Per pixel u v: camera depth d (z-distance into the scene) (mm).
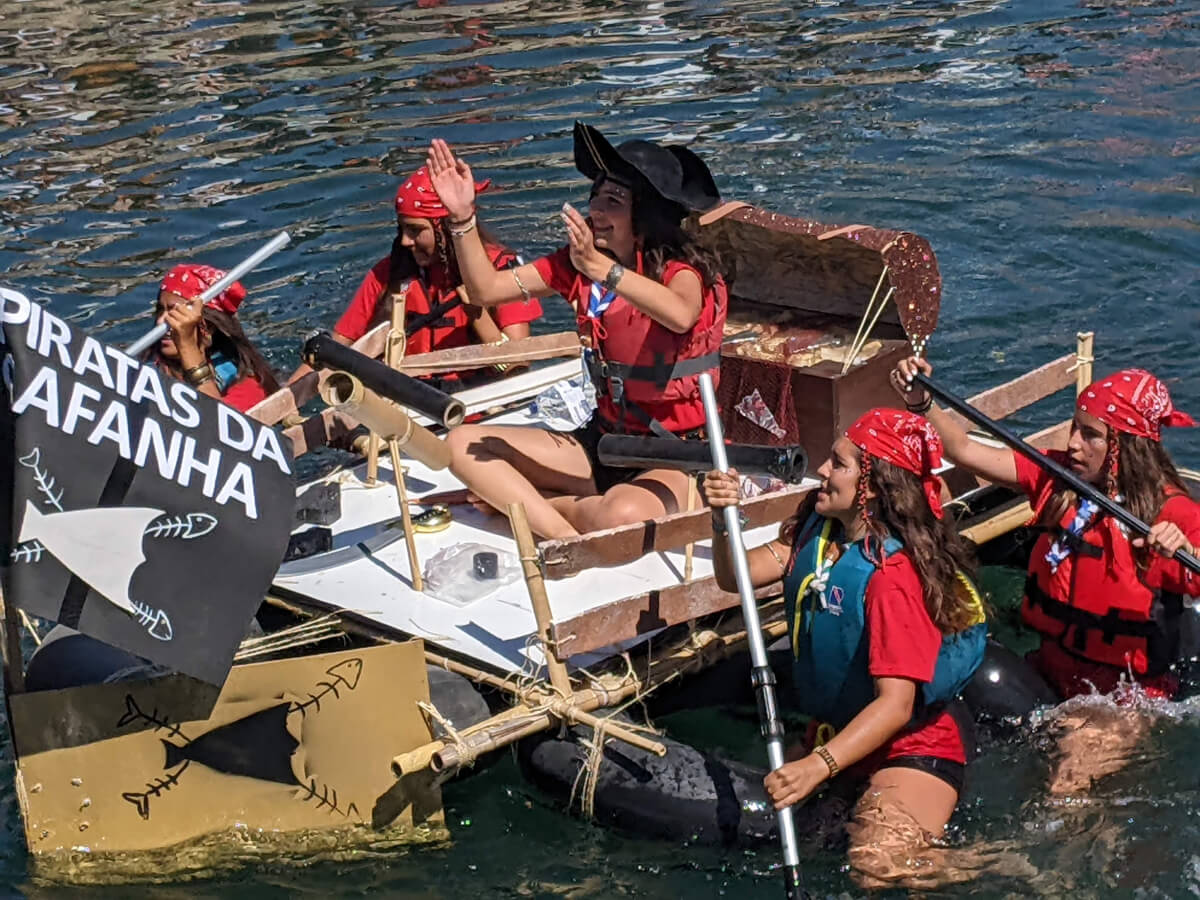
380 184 10172
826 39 13062
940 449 4609
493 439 5680
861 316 6324
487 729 4680
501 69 12523
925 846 4527
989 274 8742
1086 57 12289
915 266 5969
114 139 11250
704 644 5184
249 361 6281
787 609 4785
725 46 12945
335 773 4730
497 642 5145
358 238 9391
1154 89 11477
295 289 8766
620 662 5098
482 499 5785
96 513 4344
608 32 13492
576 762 4805
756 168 10250
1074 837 4680
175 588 4438
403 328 6328
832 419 5930
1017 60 12281
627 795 4715
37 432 4277
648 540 5145
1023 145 10484
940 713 4684
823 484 4641
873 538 4512
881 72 12148
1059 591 5277
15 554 4270
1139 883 4500
